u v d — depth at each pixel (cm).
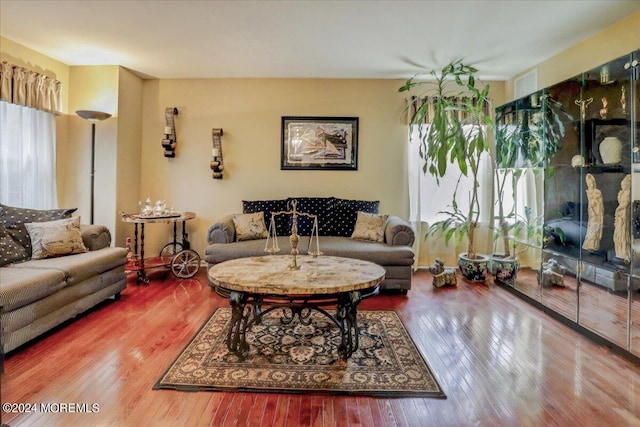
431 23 294
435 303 320
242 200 440
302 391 181
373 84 443
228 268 240
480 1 260
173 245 434
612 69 253
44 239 284
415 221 443
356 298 207
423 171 421
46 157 366
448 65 382
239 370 201
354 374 198
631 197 238
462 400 175
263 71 416
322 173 448
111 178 399
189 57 372
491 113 439
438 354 222
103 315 282
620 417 162
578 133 287
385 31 309
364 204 419
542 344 237
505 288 365
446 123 384
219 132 432
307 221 411
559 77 357
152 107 442
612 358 217
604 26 300
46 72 369
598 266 259
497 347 232
